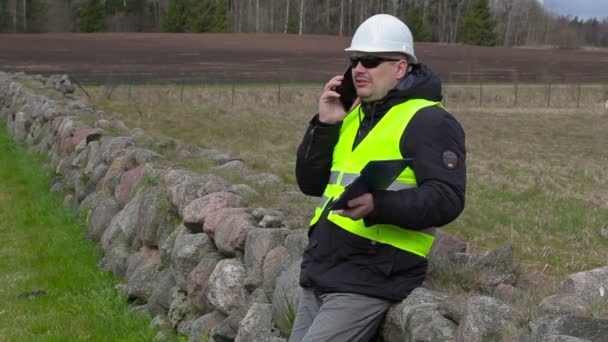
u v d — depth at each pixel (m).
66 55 56.44
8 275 8.39
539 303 3.65
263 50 66.38
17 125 18.72
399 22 3.70
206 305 5.96
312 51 66.50
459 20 100.81
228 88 37.44
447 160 3.44
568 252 8.86
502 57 67.44
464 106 33.72
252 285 5.32
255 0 101.81
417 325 3.48
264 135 21.94
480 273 4.51
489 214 10.88
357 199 3.39
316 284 3.66
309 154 3.92
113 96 32.12
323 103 3.89
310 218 6.20
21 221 10.78
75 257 8.88
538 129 25.44
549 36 110.69
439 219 3.42
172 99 32.34
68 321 6.98
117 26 97.50
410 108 3.55
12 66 47.38
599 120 28.59
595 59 68.44
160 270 7.11
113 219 8.79
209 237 6.29
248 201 7.16
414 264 3.60
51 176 13.30
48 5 91.50
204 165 9.73
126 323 6.71
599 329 2.97
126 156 9.95
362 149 3.63
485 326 3.28
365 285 3.57
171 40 74.69
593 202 12.42
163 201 7.45
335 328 3.55
